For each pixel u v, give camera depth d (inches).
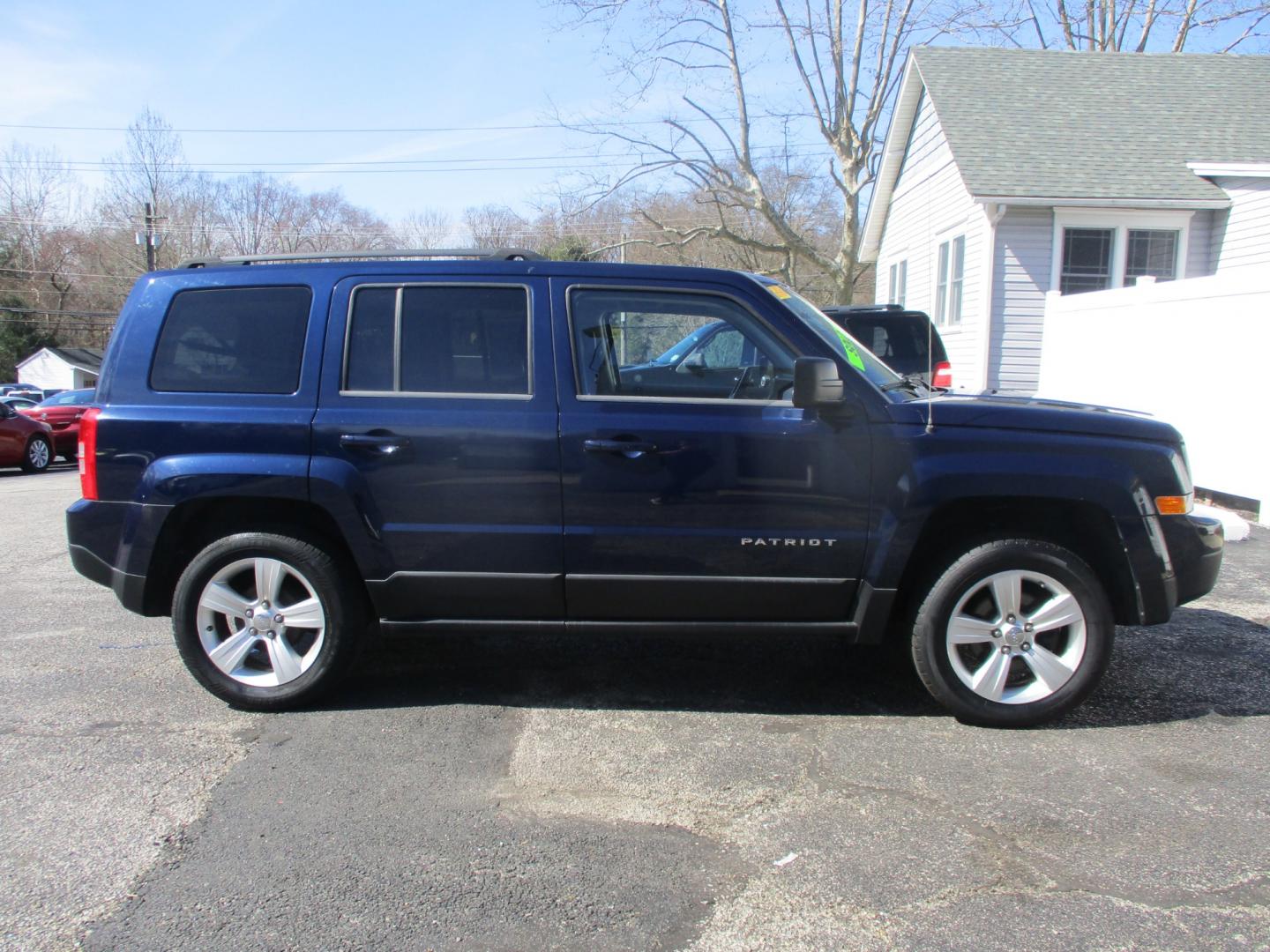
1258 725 153.7
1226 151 567.8
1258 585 242.2
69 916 101.4
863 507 148.1
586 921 100.6
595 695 166.9
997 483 145.9
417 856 113.3
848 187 837.2
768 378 152.7
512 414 149.1
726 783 132.8
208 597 155.4
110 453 153.2
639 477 148.0
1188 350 350.3
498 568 150.9
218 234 2030.0
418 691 168.1
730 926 100.0
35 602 233.3
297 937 97.9
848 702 163.9
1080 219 548.1
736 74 813.2
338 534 156.2
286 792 129.5
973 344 578.6
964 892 105.9
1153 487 148.0
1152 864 111.7
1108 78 657.0
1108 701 164.4
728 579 150.1
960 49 689.6
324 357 153.1
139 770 136.3
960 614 150.4
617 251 1113.4
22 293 2186.3
